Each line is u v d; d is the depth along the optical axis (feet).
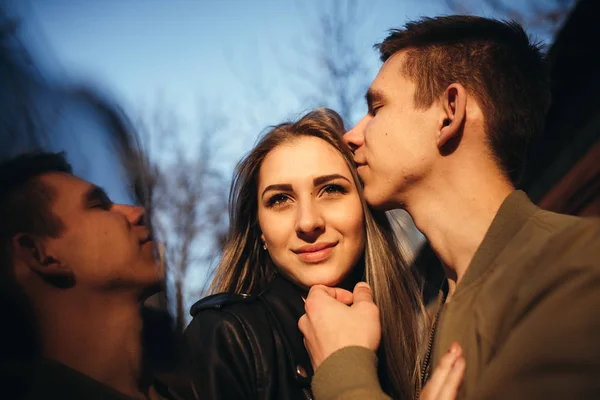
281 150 6.35
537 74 5.57
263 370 5.23
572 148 15.88
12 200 2.24
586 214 14.37
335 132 6.48
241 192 6.79
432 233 5.48
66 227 2.36
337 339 5.04
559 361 3.49
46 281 2.29
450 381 3.97
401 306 6.66
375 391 4.48
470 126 5.24
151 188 2.89
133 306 2.57
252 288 6.93
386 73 5.85
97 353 2.37
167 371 2.73
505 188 5.25
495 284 4.32
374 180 5.74
